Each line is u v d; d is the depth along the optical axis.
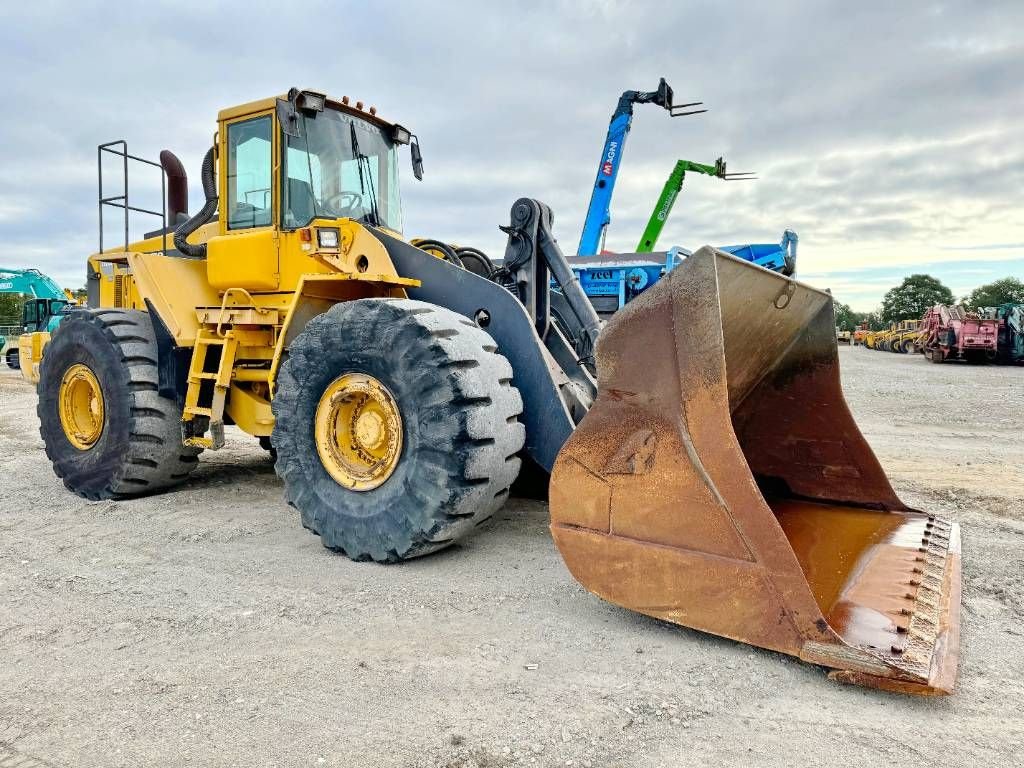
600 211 16.33
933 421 9.89
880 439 8.41
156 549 4.28
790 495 4.45
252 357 5.44
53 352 5.96
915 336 32.88
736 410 4.32
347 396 3.98
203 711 2.43
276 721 2.36
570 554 3.12
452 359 3.61
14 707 2.48
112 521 4.95
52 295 28.30
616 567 3.02
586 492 3.08
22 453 7.95
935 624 2.76
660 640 2.92
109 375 5.54
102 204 5.88
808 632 2.60
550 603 3.34
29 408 12.81
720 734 2.27
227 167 5.49
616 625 3.08
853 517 4.10
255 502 5.51
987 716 2.37
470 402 3.63
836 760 2.13
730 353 3.71
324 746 2.21
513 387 3.94
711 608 2.80
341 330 3.96
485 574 3.74
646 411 2.93
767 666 2.69
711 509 2.79
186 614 3.27
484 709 2.41
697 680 2.59
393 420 3.81
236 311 5.14
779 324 3.90
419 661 2.77
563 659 2.77
